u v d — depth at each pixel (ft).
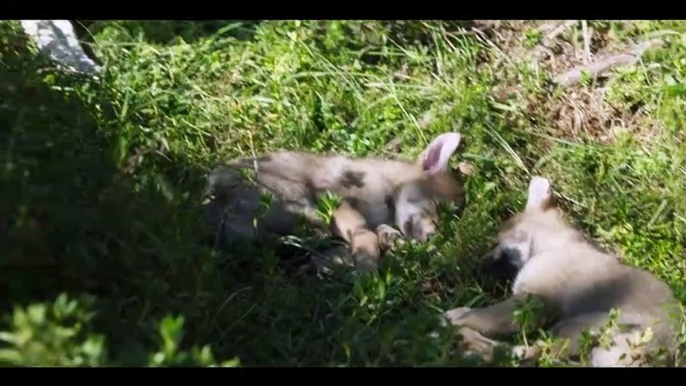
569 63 34.91
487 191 30.09
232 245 25.89
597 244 28.76
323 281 25.39
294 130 30.53
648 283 26.37
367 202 29.32
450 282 26.94
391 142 31.40
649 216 29.91
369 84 32.60
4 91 23.90
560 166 31.32
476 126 31.71
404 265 26.63
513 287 27.12
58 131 23.27
